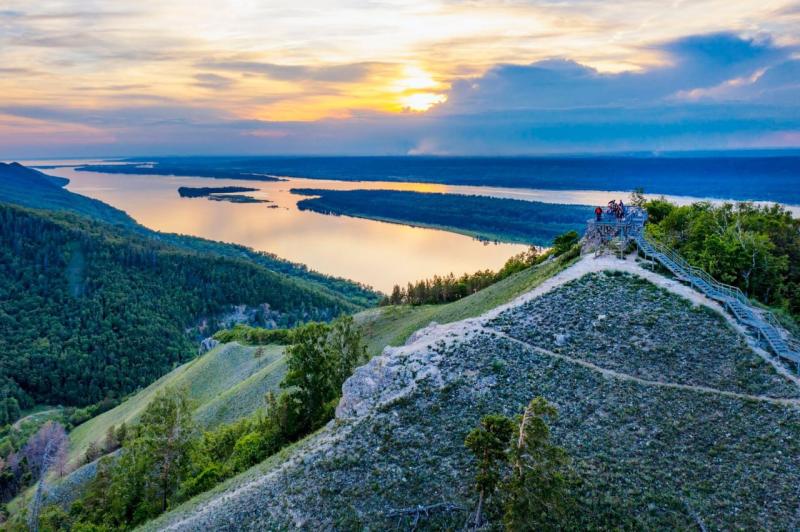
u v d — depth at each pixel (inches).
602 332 1877.5
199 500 1819.6
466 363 1791.3
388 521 1312.7
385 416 1640.0
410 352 1897.1
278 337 6318.9
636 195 4050.2
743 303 2012.8
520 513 1117.7
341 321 2723.9
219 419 3774.6
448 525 1274.6
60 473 4404.5
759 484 1262.3
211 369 5477.4
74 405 7805.1
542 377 1692.9
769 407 1473.9
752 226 3093.0
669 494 1263.5
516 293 2933.1
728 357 1681.8
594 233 2795.3
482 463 1192.2
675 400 1545.3
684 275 2177.7
